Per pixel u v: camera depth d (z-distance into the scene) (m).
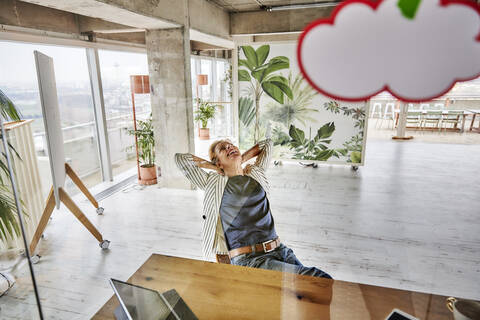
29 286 1.11
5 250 1.08
